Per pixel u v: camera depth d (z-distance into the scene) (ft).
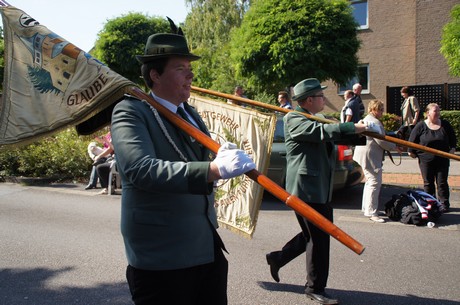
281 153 24.27
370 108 20.44
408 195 20.44
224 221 12.42
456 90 48.65
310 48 41.14
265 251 16.38
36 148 34.63
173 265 6.48
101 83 7.18
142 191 6.48
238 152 5.76
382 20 56.90
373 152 20.59
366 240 17.58
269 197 26.23
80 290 13.08
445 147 21.77
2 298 12.54
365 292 12.66
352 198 26.03
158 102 6.88
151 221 6.44
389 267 14.58
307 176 11.71
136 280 6.73
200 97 12.96
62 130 7.39
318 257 11.76
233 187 12.25
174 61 6.86
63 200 26.14
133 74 64.95
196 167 5.73
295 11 42.22
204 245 6.81
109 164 28.32
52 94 7.48
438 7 53.26
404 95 37.73
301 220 11.81
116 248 16.85
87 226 20.06
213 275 7.16
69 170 33.65
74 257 15.88
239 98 10.71
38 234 18.83
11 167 34.37
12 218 21.67
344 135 10.68
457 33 38.45
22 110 7.54
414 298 12.24
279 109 10.89
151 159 5.97
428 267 14.55
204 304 7.22
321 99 12.51
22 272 14.52
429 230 19.02
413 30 55.21
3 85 7.66
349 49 42.65
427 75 54.54
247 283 13.38
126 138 6.22
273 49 41.60
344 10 43.14
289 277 13.84
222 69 60.39
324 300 11.76
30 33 7.75
